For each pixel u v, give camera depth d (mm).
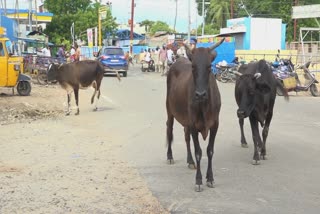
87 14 54281
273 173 7855
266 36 39781
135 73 35594
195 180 7344
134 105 16703
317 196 6645
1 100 17031
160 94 20250
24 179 7508
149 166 8367
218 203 6375
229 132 11547
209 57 6594
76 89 14617
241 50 36812
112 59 30609
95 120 13547
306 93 21844
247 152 9453
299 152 9414
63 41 50688
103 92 21219
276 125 12539
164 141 10516
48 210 6086
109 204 6324
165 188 7062
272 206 6238
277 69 20906
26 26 41969
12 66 18172
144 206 6258
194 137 6930
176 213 6012
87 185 7184
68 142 10445
